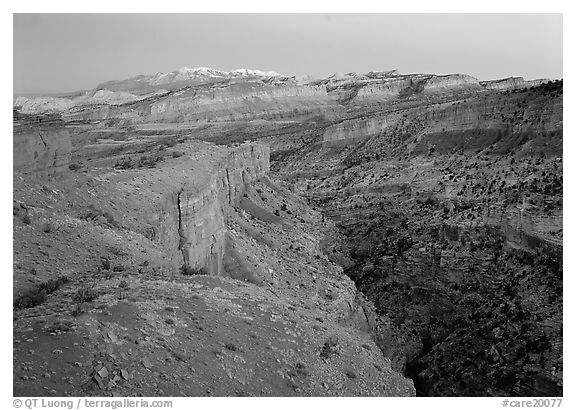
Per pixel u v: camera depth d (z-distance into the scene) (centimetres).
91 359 1279
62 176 2314
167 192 2772
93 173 2656
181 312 1698
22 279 1631
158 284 1891
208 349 1569
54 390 1167
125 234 2234
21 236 1834
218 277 2497
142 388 1289
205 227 3047
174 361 1432
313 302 3256
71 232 2011
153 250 2267
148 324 1523
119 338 1396
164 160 3481
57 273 1745
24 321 1362
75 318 1402
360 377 1998
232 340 1695
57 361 1239
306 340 2002
